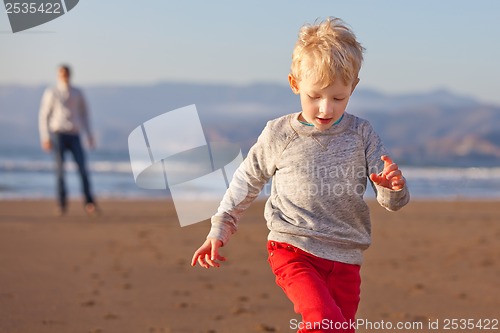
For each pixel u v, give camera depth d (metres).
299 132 4.34
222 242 4.43
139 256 10.44
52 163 43.12
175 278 8.69
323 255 4.23
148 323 6.45
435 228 14.06
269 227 4.40
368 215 4.39
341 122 4.33
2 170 34.31
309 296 3.99
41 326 6.24
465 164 56.41
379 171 4.27
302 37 4.16
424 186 30.39
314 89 4.08
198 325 6.40
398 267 9.52
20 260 9.89
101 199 21.44
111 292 7.80
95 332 6.09
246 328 6.30
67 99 16.16
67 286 8.10
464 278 8.77
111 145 108.44
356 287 4.35
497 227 14.31
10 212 16.95
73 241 12.02
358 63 4.11
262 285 8.31
